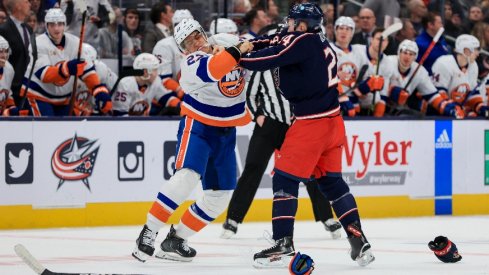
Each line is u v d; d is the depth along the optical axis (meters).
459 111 20.69
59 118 17.84
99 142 18.11
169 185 12.96
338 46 20.34
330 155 12.55
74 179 17.97
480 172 20.73
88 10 19.66
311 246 15.39
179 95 19.56
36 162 17.73
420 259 13.45
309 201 19.55
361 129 19.67
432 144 20.27
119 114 19.30
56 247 15.05
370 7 21.14
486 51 22.42
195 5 20.69
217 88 12.86
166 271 12.32
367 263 12.59
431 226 18.23
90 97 19.31
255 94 16.56
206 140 13.05
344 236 16.88
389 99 20.88
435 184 20.36
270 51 11.92
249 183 16.53
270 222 19.05
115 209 18.25
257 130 16.66
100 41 19.83
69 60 18.81
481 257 13.61
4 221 17.59
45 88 18.64
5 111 18.41
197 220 13.29
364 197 19.75
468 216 20.33
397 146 20.00
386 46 21.00
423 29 21.72
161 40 19.70
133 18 20.05
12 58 18.59
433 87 21.06
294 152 12.27
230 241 16.03
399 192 20.05
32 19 19.00
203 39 13.01
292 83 12.14
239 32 20.73
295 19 12.12
